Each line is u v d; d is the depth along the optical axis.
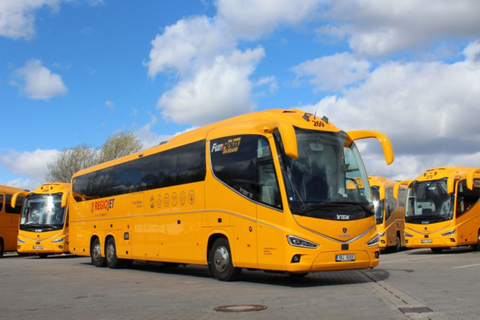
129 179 17.94
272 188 11.41
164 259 15.28
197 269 18.27
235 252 12.27
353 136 12.83
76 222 22.08
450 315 7.21
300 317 7.40
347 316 7.36
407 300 8.70
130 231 17.48
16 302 10.00
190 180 14.23
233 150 12.75
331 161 11.82
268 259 11.30
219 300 9.47
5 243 30.64
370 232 11.76
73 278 14.97
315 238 10.93
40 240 28.17
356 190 11.91
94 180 20.83
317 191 11.32
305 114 12.15
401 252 27.86
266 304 8.75
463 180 24.27
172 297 10.12
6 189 31.47
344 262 11.16
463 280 11.91
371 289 10.42
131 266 19.59
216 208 13.02
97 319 7.85
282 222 11.06
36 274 16.53
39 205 28.88
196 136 14.41
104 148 65.88
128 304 9.34
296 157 10.41
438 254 23.42
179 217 14.61
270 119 12.38
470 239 24.03
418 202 24.62
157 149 16.44
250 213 11.90
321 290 10.55
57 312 8.66
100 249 19.70
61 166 64.75
